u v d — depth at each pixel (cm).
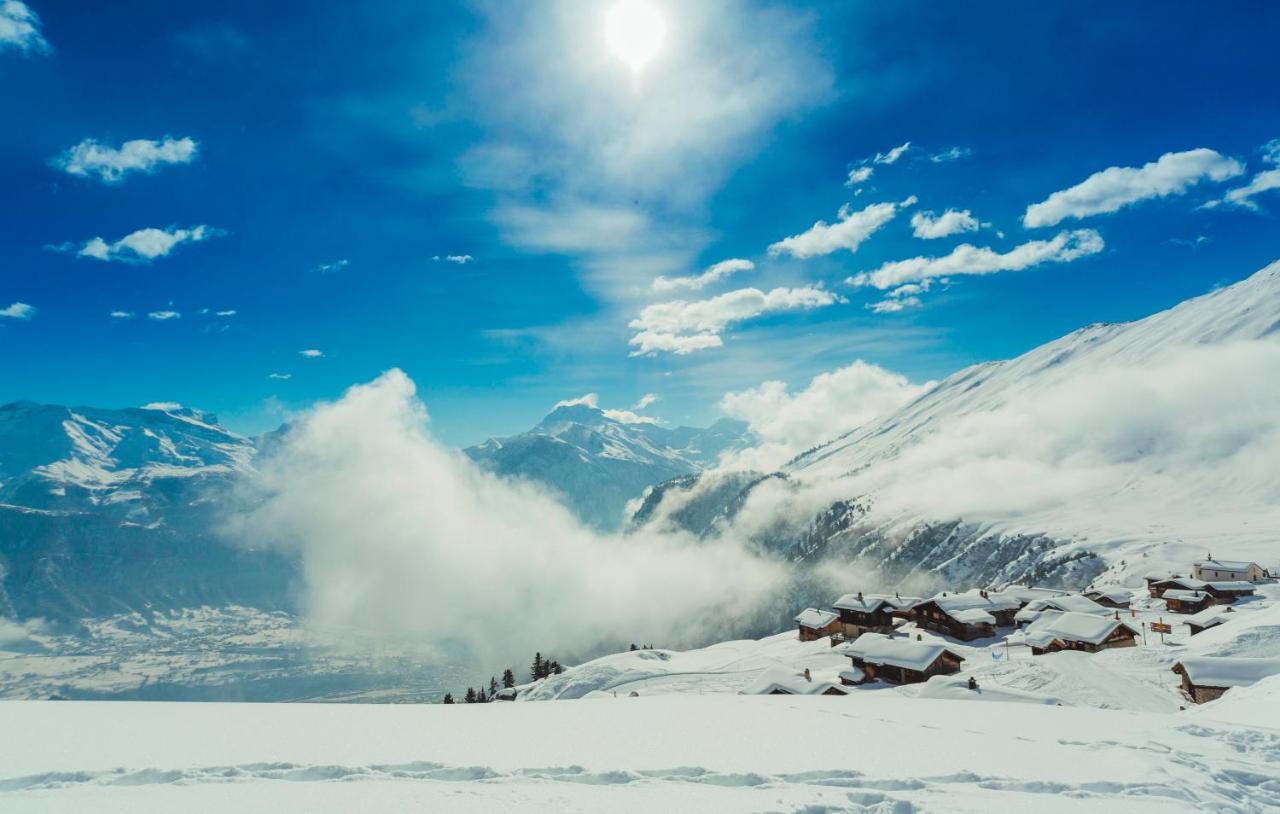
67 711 2444
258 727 2200
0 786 1486
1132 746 1978
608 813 1326
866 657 7806
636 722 2472
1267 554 16475
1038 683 6125
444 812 1319
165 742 1902
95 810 1309
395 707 2980
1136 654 6769
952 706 3044
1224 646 5653
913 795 1493
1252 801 1546
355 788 1485
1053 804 1448
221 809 1318
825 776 1644
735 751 1908
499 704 3200
